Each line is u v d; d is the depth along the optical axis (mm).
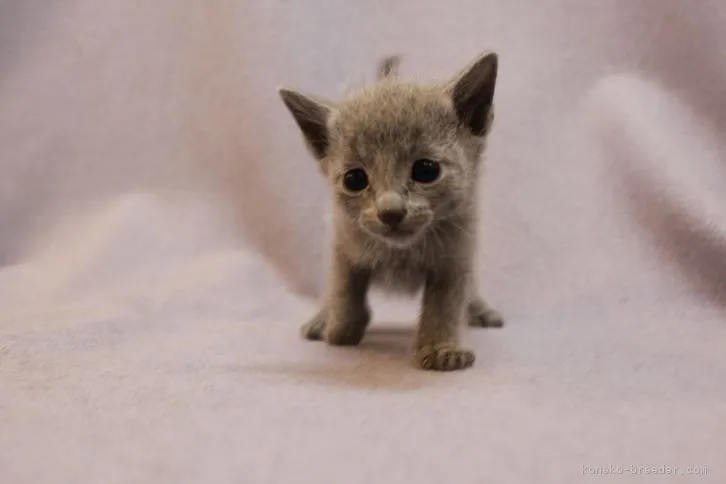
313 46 679
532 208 665
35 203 690
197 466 374
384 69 592
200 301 608
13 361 485
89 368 476
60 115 697
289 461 377
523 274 652
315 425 406
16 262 684
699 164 631
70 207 690
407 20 683
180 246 667
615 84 660
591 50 667
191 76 692
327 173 497
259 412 419
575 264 646
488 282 653
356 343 532
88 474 369
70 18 697
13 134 694
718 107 637
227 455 382
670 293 618
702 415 415
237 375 467
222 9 681
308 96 498
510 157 671
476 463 375
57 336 520
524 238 662
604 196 653
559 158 666
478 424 406
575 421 409
